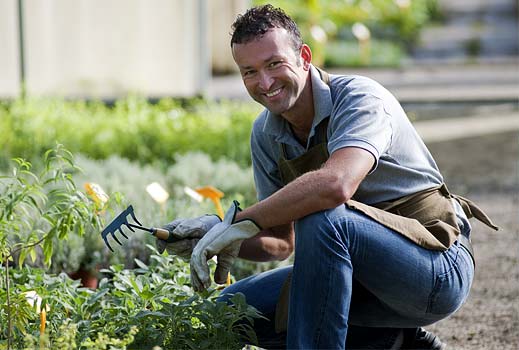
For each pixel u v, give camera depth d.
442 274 5.86
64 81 17.56
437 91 24.52
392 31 34.16
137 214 9.02
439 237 5.95
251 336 6.23
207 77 17.92
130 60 17.66
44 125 14.24
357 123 5.84
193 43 17.80
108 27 17.59
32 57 17.42
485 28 34.69
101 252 8.53
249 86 6.00
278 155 6.45
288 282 6.12
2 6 17.38
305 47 6.11
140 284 6.52
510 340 7.96
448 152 17.36
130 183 11.37
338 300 5.60
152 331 6.01
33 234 6.19
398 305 5.96
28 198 5.95
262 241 6.45
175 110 16.00
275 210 5.62
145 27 17.66
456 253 5.98
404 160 6.08
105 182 10.92
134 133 14.30
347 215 5.64
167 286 6.46
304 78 6.06
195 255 5.67
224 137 14.09
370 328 6.50
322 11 33.56
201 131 14.45
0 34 17.42
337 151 5.74
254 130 6.56
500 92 24.03
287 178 6.38
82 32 17.53
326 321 5.60
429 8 35.72
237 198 10.02
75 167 6.19
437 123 20.50
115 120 14.95
